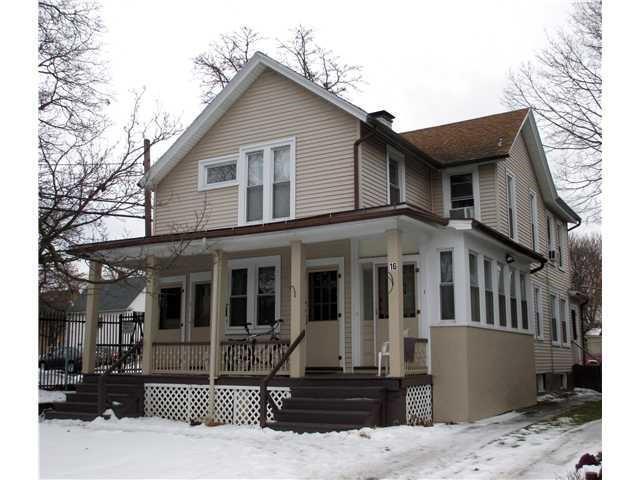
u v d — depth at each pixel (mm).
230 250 14164
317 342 14797
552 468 8094
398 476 7762
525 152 20516
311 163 15086
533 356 17922
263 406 11664
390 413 11422
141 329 19203
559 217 24422
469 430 11477
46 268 11367
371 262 14422
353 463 8477
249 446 9711
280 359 12328
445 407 12797
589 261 46531
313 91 15062
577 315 26672
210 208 16438
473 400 12883
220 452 9266
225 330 16109
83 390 14758
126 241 13945
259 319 15773
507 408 15023
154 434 11375
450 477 7691
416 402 12227
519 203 19312
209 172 16875
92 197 11375
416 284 13930
